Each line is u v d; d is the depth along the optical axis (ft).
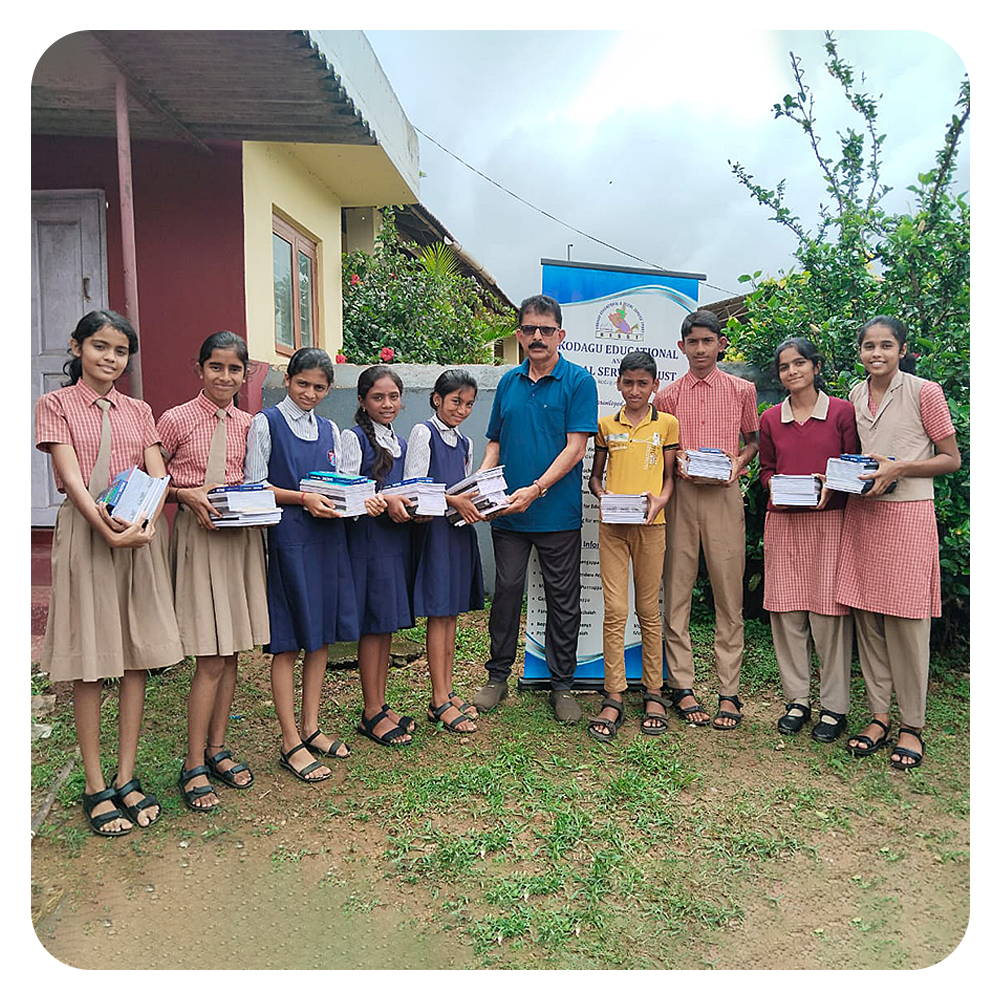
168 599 9.16
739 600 12.34
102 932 7.69
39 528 16.30
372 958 7.42
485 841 9.00
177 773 10.25
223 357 9.29
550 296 13.12
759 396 17.35
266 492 9.38
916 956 7.63
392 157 19.34
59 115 14.94
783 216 16.25
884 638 11.45
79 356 8.68
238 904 8.11
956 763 11.14
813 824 9.65
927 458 10.85
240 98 14.23
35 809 9.37
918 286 14.52
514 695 13.25
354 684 13.53
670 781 10.41
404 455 11.69
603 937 7.75
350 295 24.75
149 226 16.26
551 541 12.23
